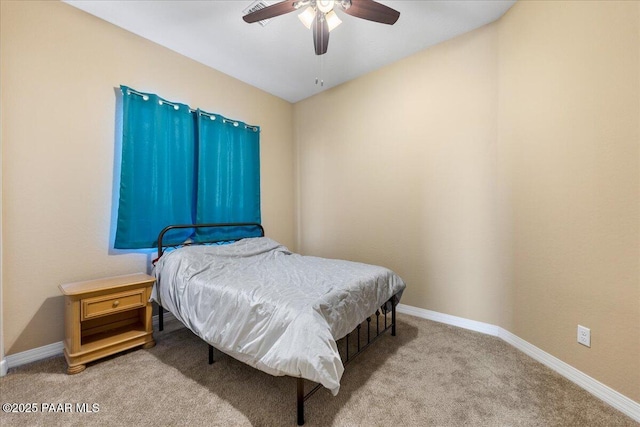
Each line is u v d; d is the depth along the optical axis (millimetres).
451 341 2174
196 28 2363
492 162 2289
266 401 1470
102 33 2227
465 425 1302
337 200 3416
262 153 3555
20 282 1850
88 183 2139
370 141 3092
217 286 1743
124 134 2244
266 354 1310
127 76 2365
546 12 1807
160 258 2342
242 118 3305
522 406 1429
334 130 3441
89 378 1681
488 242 2312
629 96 1361
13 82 1828
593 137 1524
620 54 1399
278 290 1586
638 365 1331
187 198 2703
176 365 1830
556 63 1742
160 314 2396
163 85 2605
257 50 2689
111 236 2254
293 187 3949
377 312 2082
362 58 2822
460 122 2459
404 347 2076
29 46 1891
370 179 3094
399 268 2863
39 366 1810
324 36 1950
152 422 1323
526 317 1982
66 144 2039
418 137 2719
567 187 1673
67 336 1865
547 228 1811
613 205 1431
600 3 1489
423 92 2680
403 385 1607
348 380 1657
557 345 1744
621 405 1386
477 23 2309
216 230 2973
